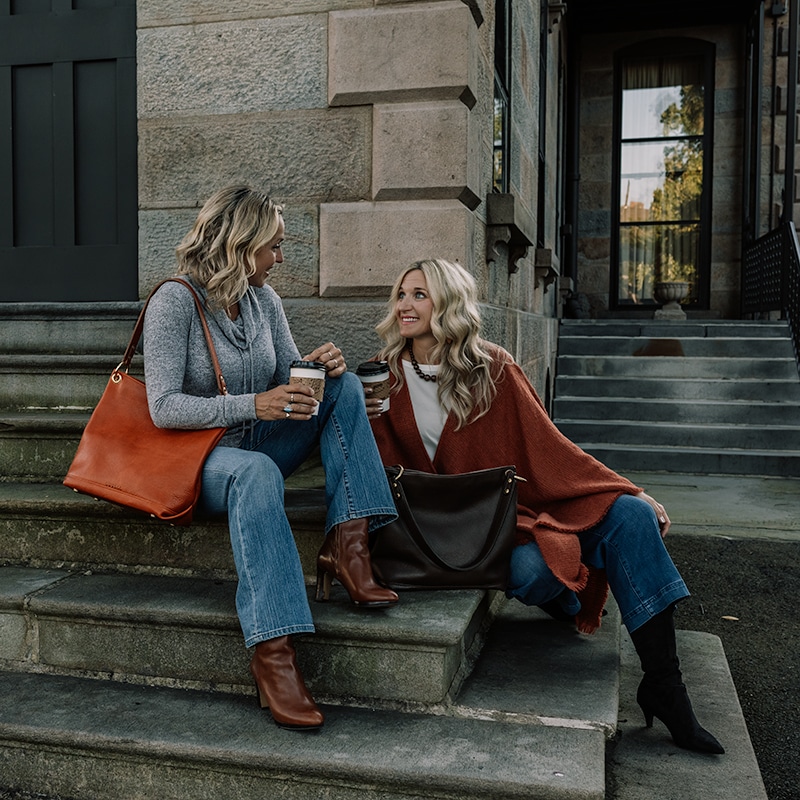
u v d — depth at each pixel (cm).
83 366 341
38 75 387
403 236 337
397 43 332
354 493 242
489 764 200
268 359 260
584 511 255
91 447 236
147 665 246
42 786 222
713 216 1109
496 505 259
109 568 281
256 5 345
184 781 213
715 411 763
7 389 349
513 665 259
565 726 220
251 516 222
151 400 234
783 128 1024
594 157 1138
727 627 364
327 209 343
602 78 1129
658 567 241
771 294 905
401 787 199
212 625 237
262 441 259
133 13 374
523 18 563
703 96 1108
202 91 353
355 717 224
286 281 351
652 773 224
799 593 408
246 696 237
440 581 253
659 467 724
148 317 241
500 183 462
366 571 239
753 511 568
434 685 228
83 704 231
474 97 337
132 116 378
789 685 305
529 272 634
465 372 269
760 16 957
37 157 390
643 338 857
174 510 227
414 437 276
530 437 270
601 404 788
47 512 278
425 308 270
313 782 205
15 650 256
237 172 353
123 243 384
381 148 337
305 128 345
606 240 1141
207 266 245
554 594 265
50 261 392
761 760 253
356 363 345
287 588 219
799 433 724
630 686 283
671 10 1052
